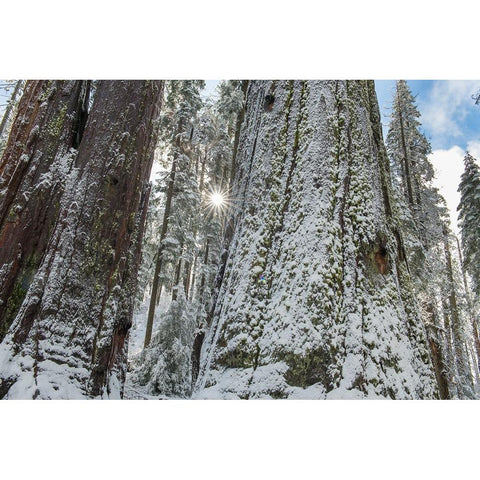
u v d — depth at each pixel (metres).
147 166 5.23
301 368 2.97
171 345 9.48
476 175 19.05
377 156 4.68
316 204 3.77
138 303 19.95
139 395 7.43
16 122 4.39
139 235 5.38
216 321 4.19
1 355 2.96
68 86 4.64
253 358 3.31
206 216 17.55
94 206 3.97
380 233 3.83
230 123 14.47
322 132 4.17
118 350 4.23
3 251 3.58
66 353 3.21
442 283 13.07
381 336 3.22
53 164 4.15
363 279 3.52
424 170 16.95
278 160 4.39
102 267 3.81
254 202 4.36
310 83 4.66
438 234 15.48
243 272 3.91
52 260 3.52
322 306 3.18
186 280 22.11
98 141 4.34
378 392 2.90
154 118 5.31
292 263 3.58
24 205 3.80
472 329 24.39
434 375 3.50
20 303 3.43
